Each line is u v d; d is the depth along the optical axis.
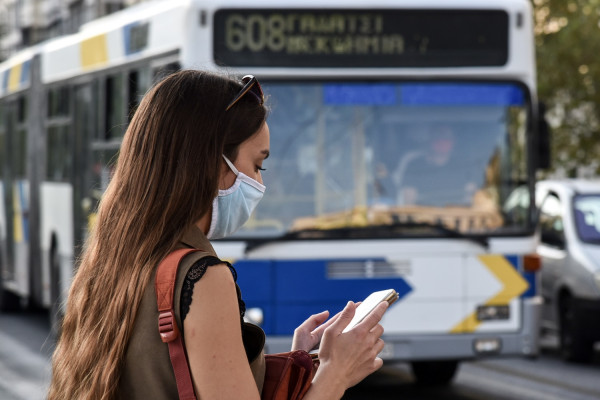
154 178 2.91
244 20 10.34
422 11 10.61
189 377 2.74
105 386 2.81
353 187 10.47
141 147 2.95
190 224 2.89
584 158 24.70
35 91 16.77
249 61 10.35
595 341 14.39
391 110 10.55
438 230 10.52
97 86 13.32
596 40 23.59
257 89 3.08
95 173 13.16
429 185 10.58
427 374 12.62
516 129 10.77
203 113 2.96
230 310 2.77
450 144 10.63
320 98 10.46
